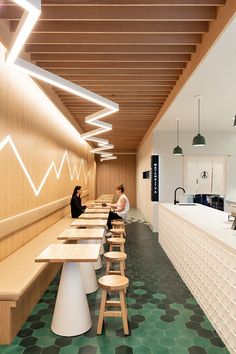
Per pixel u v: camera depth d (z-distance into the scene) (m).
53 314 2.94
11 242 3.69
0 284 2.67
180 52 3.69
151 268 4.87
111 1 2.69
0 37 2.91
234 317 2.39
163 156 8.30
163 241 6.18
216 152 8.32
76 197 7.09
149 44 3.52
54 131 6.20
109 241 4.65
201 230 3.31
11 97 3.73
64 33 3.38
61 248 2.97
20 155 4.07
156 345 2.60
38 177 4.98
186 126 7.63
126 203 7.24
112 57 3.95
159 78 4.73
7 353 2.47
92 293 3.81
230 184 8.34
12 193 3.75
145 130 9.75
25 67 2.67
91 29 3.14
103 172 16.61
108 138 11.73
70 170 8.26
